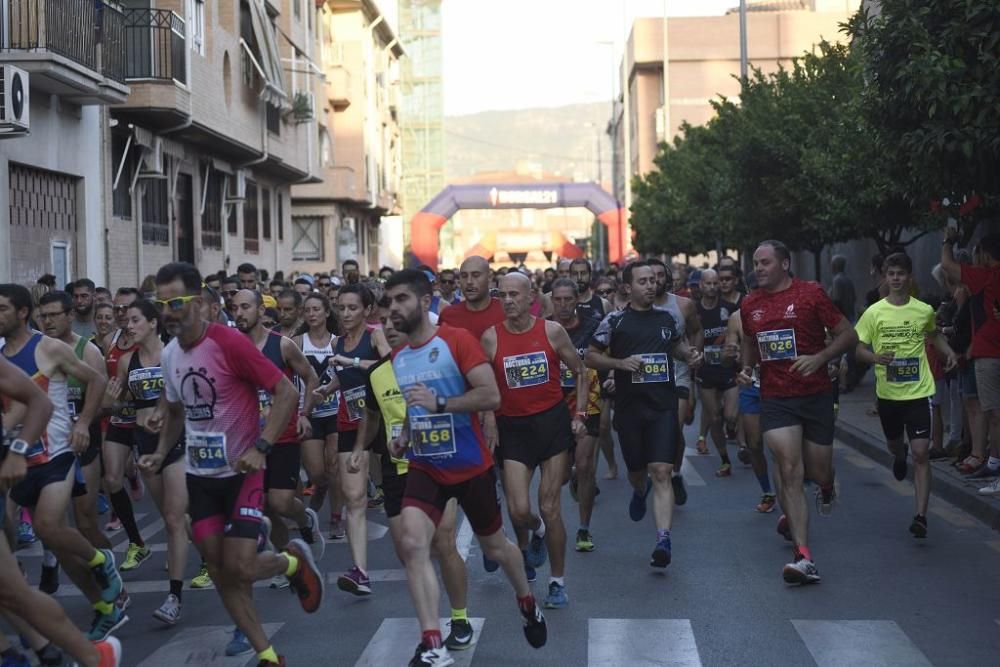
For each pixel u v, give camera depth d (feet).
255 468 20.01
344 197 147.02
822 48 74.49
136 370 28.32
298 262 150.00
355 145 156.76
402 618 24.71
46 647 21.49
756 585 26.84
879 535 32.17
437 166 318.04
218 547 20.51
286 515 27.58
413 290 20.94
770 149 71.51
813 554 29.91
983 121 33.76
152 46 73.36
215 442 20.34
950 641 22.48
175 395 21.27
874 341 31.73
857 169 59.21
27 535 34.91
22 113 54.65
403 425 21.71
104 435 31.35
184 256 88.43
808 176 68.85
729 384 41.57
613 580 27.53
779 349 27.25
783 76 82.94
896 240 63.26
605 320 28.99
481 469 21.18
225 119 87.86
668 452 28.14
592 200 144.36
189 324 20.29
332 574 29.07
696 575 27.86
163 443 22.50
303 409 27.58
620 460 47.44
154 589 28.30
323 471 32.81
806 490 39.63
